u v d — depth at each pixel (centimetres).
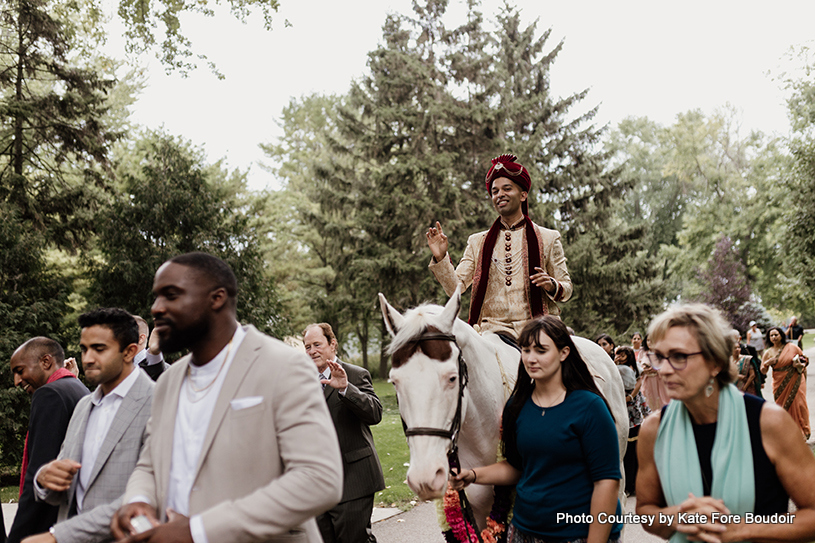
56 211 1758
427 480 287
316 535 232
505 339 418
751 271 4375
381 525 691
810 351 3189
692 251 4472
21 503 325
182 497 210
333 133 4031
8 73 1741
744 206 4334
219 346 221
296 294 2941
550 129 2853
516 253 441
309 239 3300
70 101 1750
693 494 236
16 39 1758
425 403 298
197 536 181
